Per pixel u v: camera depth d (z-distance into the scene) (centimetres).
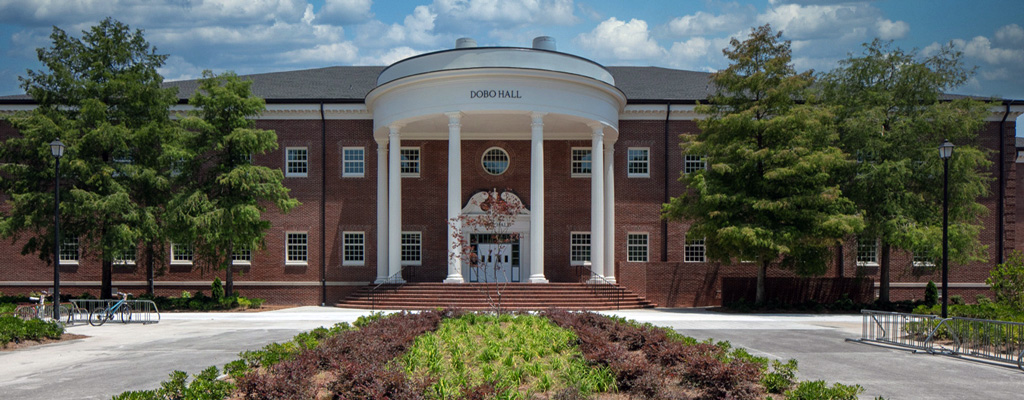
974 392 1376
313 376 1273
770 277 3538
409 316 2141
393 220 3591
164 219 3309
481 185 4100
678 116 4078
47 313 2880
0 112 3988
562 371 1296
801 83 3241
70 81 3300
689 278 3716
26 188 3291
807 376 1527
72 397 1318
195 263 3981
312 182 4059
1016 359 1756
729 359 1419
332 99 4006
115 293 3972
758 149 3316
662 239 4066
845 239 3566
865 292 3566
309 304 4003
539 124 3400
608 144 3881
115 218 3288
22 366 1688
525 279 4044
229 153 3469
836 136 3353
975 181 3472
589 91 3534
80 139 3247
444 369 1313
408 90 3484
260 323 2739
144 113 3478
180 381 1155
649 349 1543
